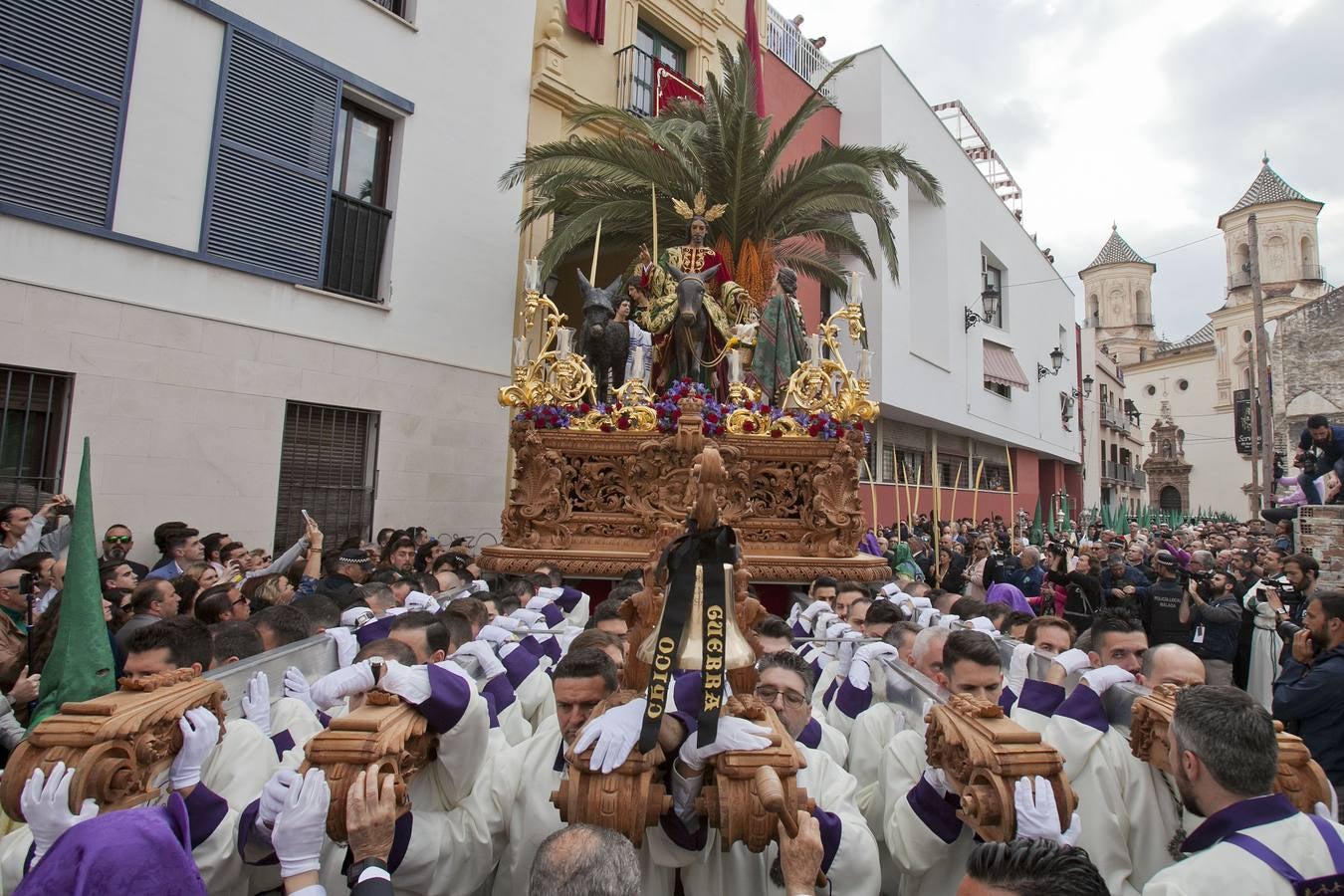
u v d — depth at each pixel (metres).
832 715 4.72
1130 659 4.29
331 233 11.73
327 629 4.64
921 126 25.16
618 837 2.06
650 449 7.92
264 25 10.78
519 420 8.28
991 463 33.12
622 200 13.29
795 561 7.77
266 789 2.41
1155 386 65.38
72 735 2.26
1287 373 33.59
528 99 14.77
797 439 8.05
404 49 12.63
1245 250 56.72
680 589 2.55
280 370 10.77
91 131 9.11
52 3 8.85
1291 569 8.30
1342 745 4.95
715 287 10.00
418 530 11.25
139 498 9.34
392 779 2.36
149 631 3.18
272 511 10.58
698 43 18.94
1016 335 33.41
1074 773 3.36
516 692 4.71
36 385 8.72
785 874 2.45
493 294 13.83
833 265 16.73
